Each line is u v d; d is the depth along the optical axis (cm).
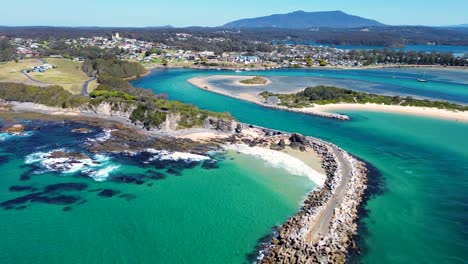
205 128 9275
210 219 5056
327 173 6700
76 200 5462
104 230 4722
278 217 5144
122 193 5731
